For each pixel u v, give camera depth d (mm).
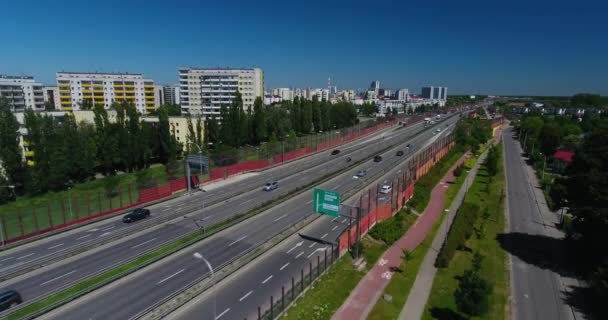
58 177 71625
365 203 63875
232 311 31797
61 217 55281
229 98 179000
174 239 46562
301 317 31562
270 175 84812
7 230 49625
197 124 111938
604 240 38594
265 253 43594
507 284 38375
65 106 171500
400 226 52438
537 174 90875
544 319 32562
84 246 44000
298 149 108250
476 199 69875
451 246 44000
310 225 53281
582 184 40156
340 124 178500
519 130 163875
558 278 39656
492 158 86812
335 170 89250
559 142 112938
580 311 33781
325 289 36062
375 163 101000
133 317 30141
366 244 47250
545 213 62000
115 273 37469
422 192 68375
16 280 36250
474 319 32125
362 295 35969
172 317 30750
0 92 134125
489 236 51469
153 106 186875
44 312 30562
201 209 59375
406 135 160625
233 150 91312
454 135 133750
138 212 54062
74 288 34469
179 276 37438
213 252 43281
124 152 86375
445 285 38188
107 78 175000
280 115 140125
